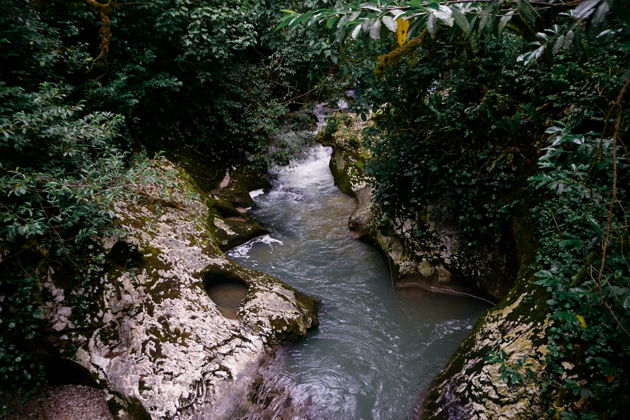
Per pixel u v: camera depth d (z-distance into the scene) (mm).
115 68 6047
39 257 3725
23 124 3695
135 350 3592
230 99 8250
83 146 4137
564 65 4027
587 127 3555
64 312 3674
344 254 5988
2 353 3422
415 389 3605
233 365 3643
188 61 6914
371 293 5098
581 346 2619
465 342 3547
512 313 3320
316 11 1606
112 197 3729
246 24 6672
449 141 4734
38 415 3430
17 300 3512
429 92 5090
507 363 2811
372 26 1494
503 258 4363
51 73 4934
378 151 5277
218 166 7914
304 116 9383
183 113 7574
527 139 4273
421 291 5062
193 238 5062
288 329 4137
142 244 4379
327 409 3449
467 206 4531
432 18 1411
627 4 1066
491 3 1354
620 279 2145
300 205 7672
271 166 8430
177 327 3783
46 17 5160
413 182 4973
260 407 3467
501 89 4520
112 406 3424
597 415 2211
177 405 3283
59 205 3613
